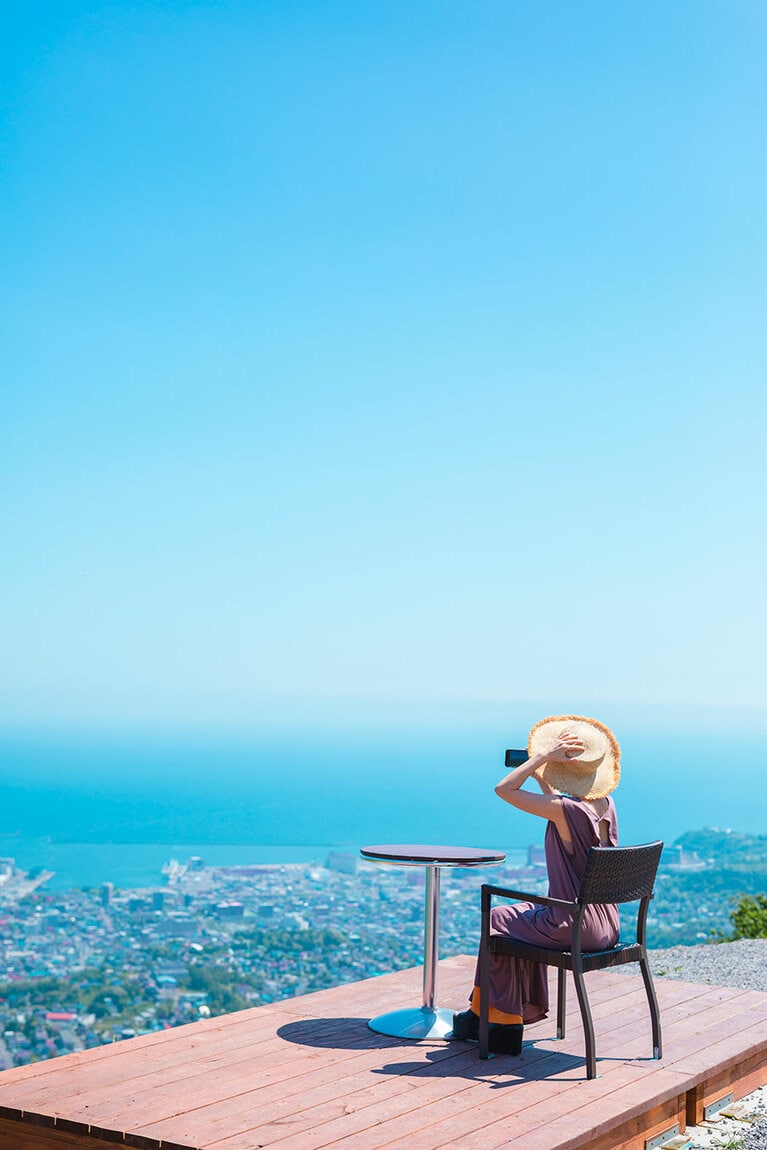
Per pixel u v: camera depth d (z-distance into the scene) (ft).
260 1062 14.88
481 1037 15.06
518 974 15.30
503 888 14.94
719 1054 15.38
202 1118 12.66
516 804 15.17
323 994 18.71
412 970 20.67
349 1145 11.85
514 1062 14.96
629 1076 14.33
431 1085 13.89
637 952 15.29
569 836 14.96
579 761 15.40
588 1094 13.57
